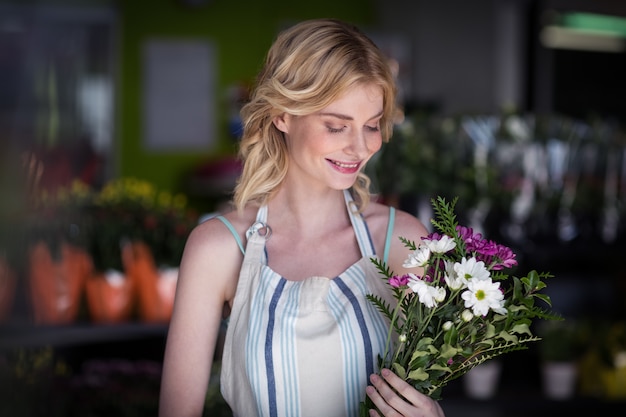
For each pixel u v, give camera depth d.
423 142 4.46
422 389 1.87
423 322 1.82
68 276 3.84
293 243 2.14
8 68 5.95
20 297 3.84
